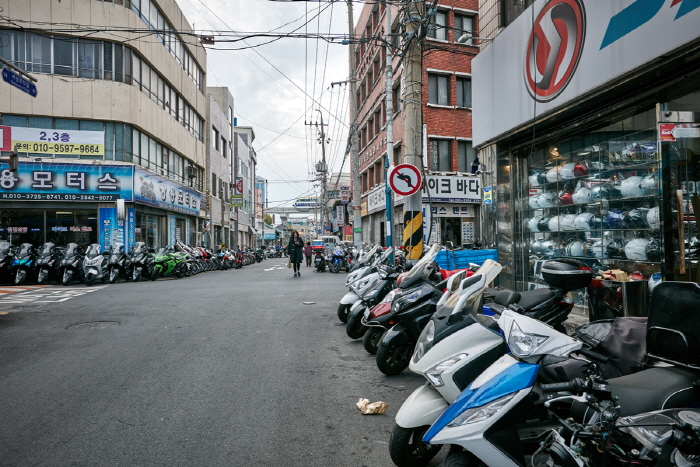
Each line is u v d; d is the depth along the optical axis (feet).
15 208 58.34
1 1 57.06
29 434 11.11
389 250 28.86
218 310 28.63
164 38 77.25
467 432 7.68
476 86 27.07
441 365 9.28
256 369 16.51
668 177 16.21
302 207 252.42
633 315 15.90
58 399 13.47
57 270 45.80
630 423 6.63
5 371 16.10
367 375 15.98
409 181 27.81
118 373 15.92
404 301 15.14
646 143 18.28
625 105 18.11
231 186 141.08
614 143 20.03
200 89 102.94
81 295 35.76
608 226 20.49
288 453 10.25
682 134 15.98
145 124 67.87
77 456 10.00
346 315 23.98
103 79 61.77
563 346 8.35
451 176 59.93
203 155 104.94
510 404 7.79
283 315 26.94
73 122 60.75
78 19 60.23
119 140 62.75
